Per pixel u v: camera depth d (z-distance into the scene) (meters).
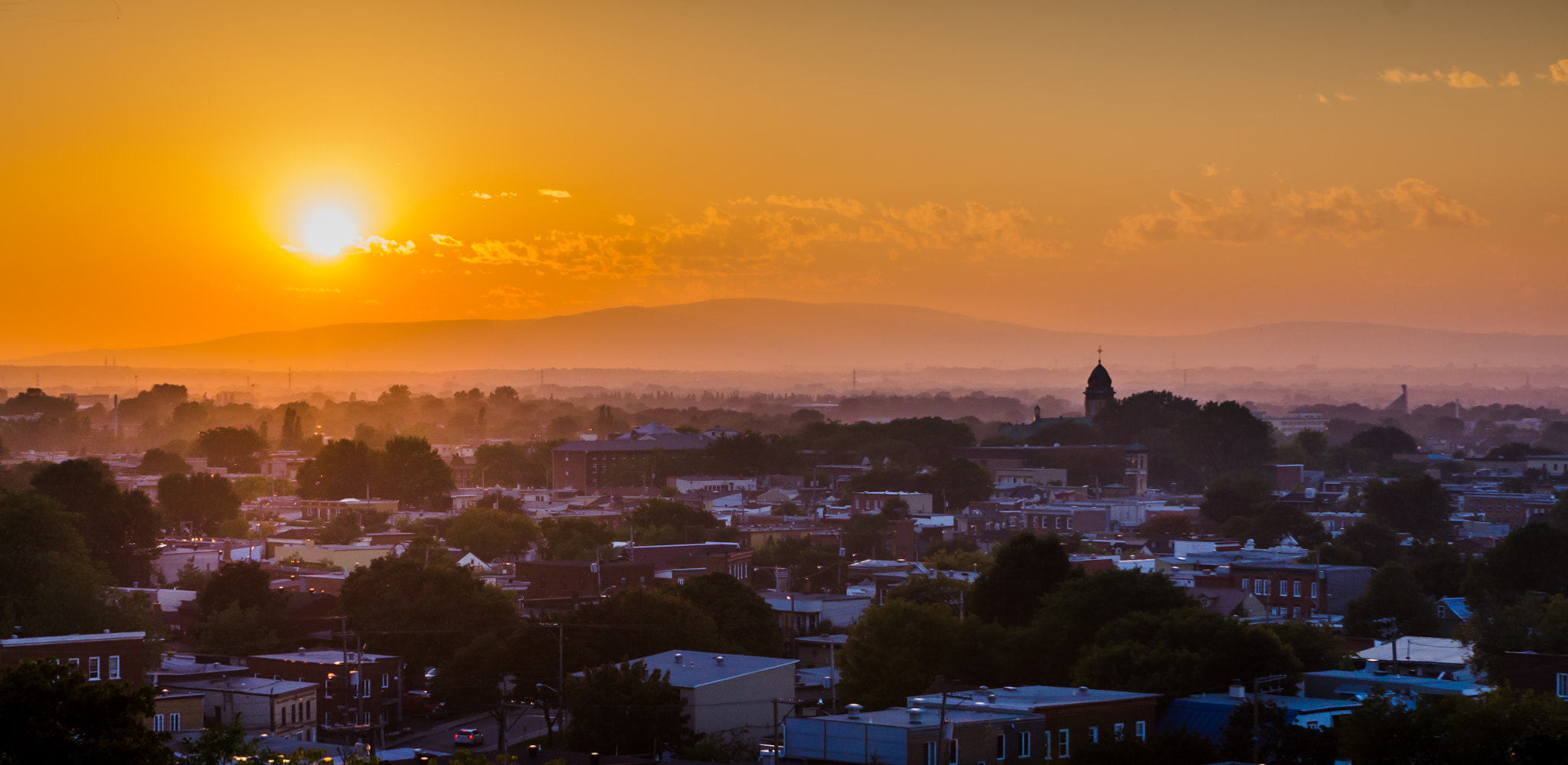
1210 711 120.00
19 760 73.00
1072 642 152.25
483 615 174.75
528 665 151.38
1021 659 152.00
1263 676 130.50
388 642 173.88
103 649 131.25
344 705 152.25
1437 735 101.00
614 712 123.44
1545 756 69.31
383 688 156.00
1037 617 160.12
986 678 150.62
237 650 177.50
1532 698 102.31
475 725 153.00
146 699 77.56
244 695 140.88
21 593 182.88
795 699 143.62
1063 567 183.50
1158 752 107.81
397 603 177.12
